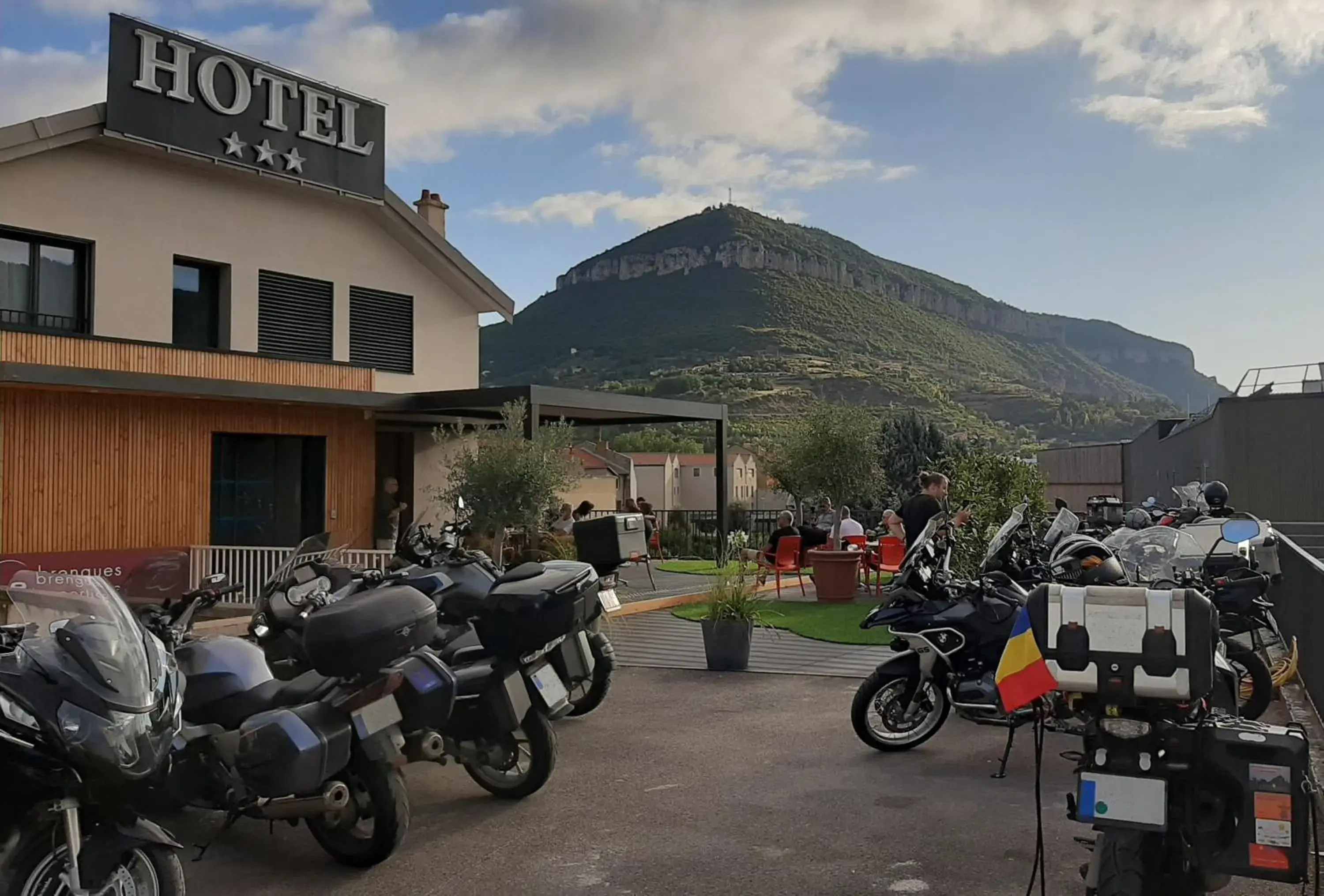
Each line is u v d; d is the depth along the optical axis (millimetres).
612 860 5012
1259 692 7211
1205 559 7582
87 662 3586
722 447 20562
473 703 5816
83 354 14445
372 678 4801
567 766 6703
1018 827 5395
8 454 13750
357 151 18625
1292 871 3328
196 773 4883
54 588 3885
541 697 5953
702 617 13289
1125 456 57094
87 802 3590
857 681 9359
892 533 15773
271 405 16781
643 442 93875
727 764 6684
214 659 5195
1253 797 3375
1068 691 3518
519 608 5766
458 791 6262
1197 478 38500
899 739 6949
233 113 16641
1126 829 3457
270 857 5164
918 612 6668
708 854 5059
